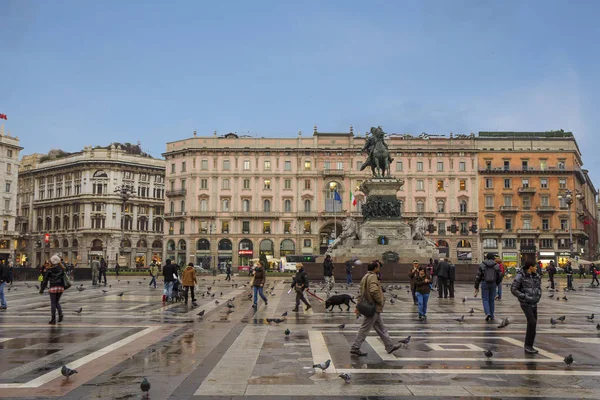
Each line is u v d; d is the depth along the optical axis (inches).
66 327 592.7
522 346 472.7
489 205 3782.0
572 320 676.7
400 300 967.0
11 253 3944.4
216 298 1039.0
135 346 468.8
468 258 3548.2
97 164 4347.9
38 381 340.5
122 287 1483.8
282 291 1257.4
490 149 3823.8
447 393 314.8
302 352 441.7
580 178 4119.1
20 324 618.2
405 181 3804.1
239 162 3863.2
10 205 3961.6
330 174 3772.1
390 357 420.5
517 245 3727.9
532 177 3789.4
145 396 305.9
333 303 755.4
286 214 3811.5
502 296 1143.0
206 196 3843.5
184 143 3966.5
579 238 3914.9
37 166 4808.1
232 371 370.3
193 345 474.9
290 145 3868.1
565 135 4025.6
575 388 326.6
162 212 4687.5
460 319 649.6
